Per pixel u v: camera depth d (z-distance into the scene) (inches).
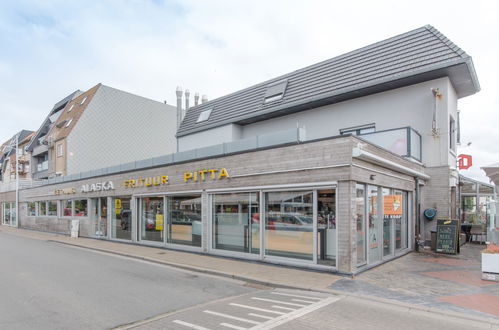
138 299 243.6
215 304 229.5
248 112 621.6
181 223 476.4
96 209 675.4
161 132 1300.4
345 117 523.2
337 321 192.5
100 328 186.7
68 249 537.6
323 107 547.2
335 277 293.1
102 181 645.9
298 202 339.6
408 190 432.8
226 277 317.1
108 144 1147.3
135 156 1215.6
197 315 206.2
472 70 426.3
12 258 438.6
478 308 211.5
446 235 419.2
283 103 566.6
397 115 477.7
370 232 343.6
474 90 506.3
